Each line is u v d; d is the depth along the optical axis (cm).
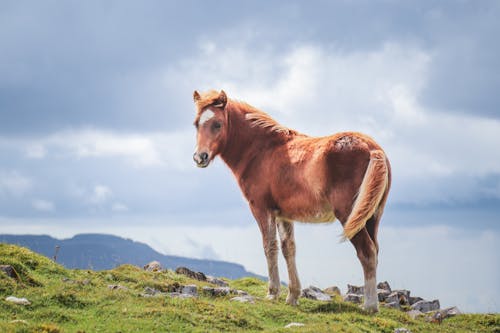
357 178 1262
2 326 1033
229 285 1694
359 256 1293
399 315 1352
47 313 1139
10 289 1241
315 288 1608
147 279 1491
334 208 1284
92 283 1386
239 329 1156
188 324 1138
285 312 1291
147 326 1112
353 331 1152
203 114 1447
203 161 1426
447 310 1509
